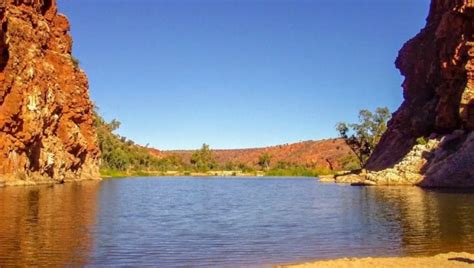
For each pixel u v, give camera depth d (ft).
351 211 97.04
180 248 55.21
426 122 234.79
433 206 102.32
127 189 186.91
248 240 61.26
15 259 47.52
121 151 446.19
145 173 445.37
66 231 65.82
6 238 58.80
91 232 65.82
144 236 63.82
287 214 95.09
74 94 271.08
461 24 204.33
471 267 43.32
